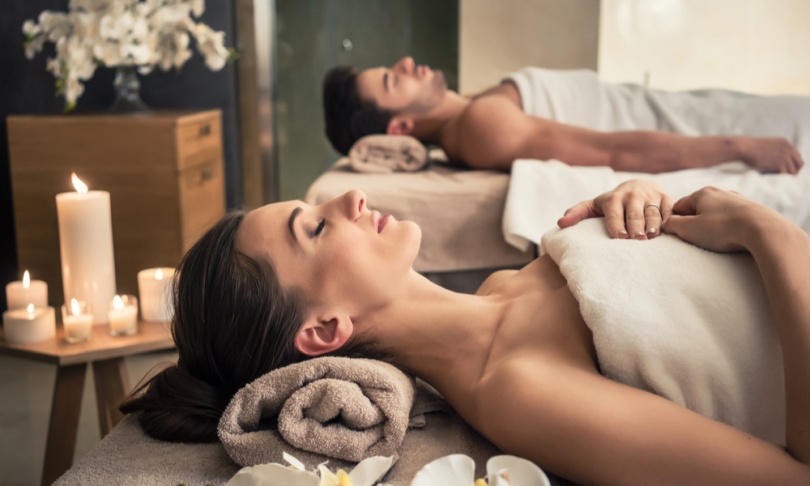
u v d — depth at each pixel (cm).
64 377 163
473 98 287
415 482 73
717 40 367
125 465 98
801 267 90
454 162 277
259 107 361
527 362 97
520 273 121
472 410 103
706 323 96
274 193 377
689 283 99
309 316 108
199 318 107
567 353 99
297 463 81
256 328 105
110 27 263
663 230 112
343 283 108
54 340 166
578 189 221
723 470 81
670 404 87
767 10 361
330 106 296
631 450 84
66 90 262
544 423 89
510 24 370
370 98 284
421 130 283
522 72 284
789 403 84
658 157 244
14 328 164
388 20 379
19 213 267
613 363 96
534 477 74
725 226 102
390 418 96
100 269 176
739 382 94
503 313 109
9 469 186
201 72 335
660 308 97
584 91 280
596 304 98
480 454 100
